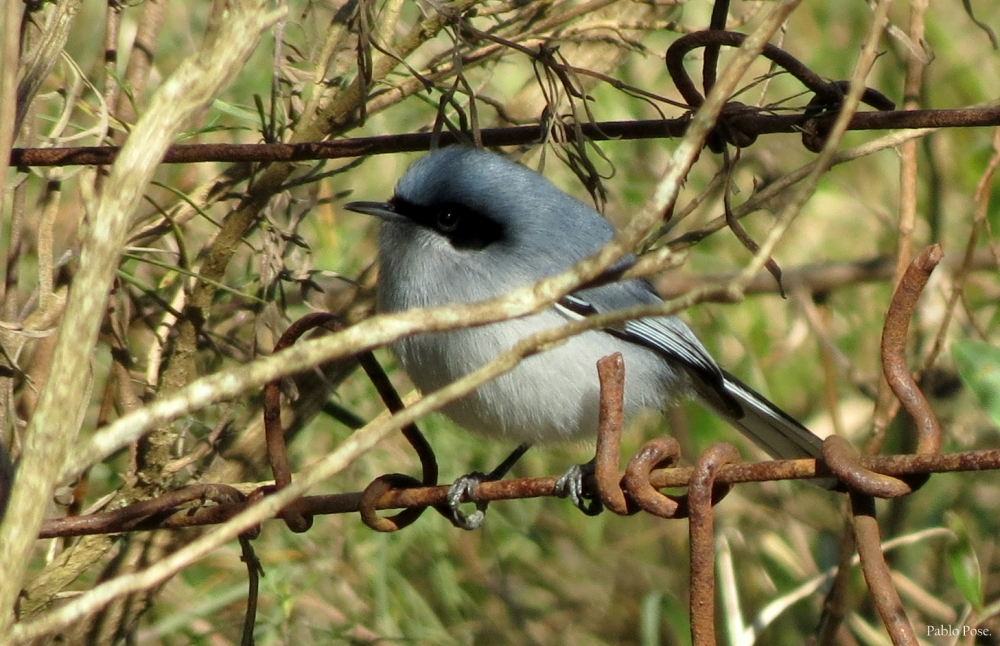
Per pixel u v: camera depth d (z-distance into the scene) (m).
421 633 10.73
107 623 9.16
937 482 12.37
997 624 10.95
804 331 13.20
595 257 4.27
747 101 13.68
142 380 9.21
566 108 11.23
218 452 9.63
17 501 4.08
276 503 4.32
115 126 9.02
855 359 13.82
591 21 10.70
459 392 4.43
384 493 6.84
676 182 4.29
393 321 4.27
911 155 9.65
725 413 10.89
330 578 10.95
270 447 6.84
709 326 13.70
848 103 4.70
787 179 8.78
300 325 6.79
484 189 9.88
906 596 11.45
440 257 9.98
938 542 11.91
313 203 9.58
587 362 9.71
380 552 10.66
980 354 7.96
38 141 9.09
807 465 5.34
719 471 5.43
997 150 9.98
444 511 8.35
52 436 4.10
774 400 13.60
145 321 9.33
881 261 13.26
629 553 13.06
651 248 9.82
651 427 13.80
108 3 9.34
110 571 9.38
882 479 5.03
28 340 8.48
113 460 10.58
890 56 14.10
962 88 14.10
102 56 10.42
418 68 10.82
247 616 7.07
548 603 12.42
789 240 14.44
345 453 4.36
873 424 10.00
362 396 11.25
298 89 9.29
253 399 9.78
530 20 9.99
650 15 11.62
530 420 9.70
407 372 9.63
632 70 13.53
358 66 8.77
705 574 5.27
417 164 10.04
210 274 8.78
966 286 13.25
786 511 12.23
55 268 8.75
